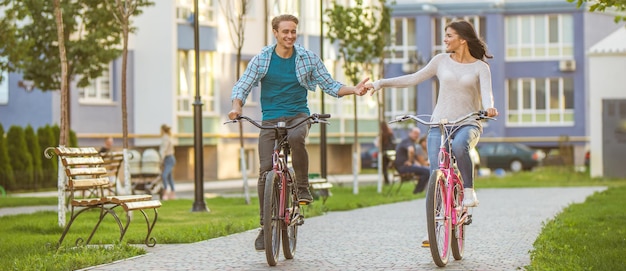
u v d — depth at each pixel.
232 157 48.34
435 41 67.62
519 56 68.12
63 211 18.08
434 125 12.25
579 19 67.25
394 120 12.31
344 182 43.28
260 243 12.52
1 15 38.94
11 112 42.56
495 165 60.69
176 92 45.41
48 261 12.17
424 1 66.56
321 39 30.89
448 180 12.14
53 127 37.97
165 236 15.18
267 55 12.34
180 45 45.62
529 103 68.06
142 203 14.12
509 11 67.75
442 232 12.00
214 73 47.47
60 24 18.73
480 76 12.41
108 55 33.66
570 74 67.56
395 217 20.11
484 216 20.27
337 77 54.59
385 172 38.50
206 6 46.91
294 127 12.18
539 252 12.70
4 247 14.60
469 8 67.25
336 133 55.38
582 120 67.38
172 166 30.94
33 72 33.84
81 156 15.04
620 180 41.19
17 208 25.62
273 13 49.56
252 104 49.81
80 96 42.62
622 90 42.31
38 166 37.12
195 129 23.47
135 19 44.72
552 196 28.80
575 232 15.69
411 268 11.82
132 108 44.75
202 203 23.42
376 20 33.72
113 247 13.42
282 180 12.21
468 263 12.24
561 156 51.19
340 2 52.97
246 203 26.88
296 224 12.70
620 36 42.84
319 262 12.43
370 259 12.73
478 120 12.44
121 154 24.06
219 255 13.13
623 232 15.89
